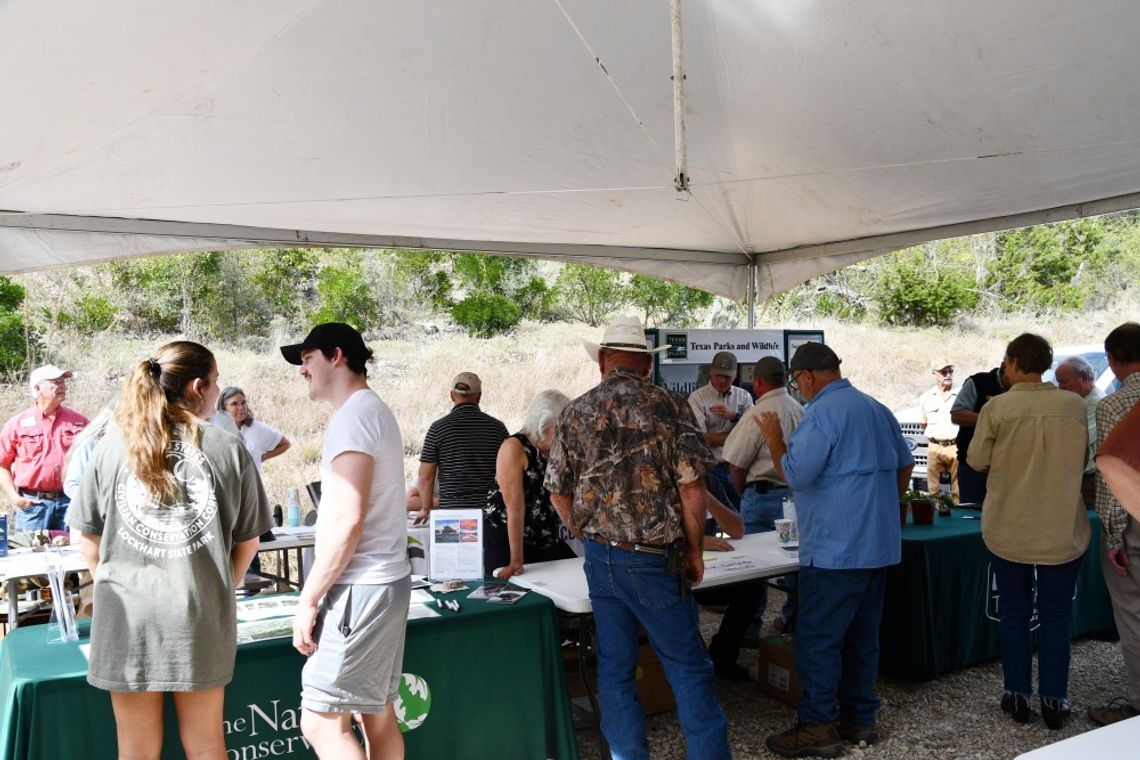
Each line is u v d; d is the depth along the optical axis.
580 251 6.77
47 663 2.50
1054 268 17.83
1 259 4.80
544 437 3.61
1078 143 4.28
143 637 2.18
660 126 4.41
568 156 4.71
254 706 2.63
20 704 2.32
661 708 3.92
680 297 16.17
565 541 3.84
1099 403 3.49
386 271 13.99
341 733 2.38
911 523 4.60
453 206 5.43
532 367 13.41
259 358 12.46
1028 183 4.98
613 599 2.88
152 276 12.50
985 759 3.45
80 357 11.57
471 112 4.14
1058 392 3.65
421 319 13.96
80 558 3.89
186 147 4.12
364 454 2.37
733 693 4.21
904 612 4.22
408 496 5.04
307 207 5.21
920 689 4.21
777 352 7.23
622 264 6.94
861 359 16.84
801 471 3.33
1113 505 3.54
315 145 4.30
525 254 6.60
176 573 2.21
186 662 2.19
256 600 3.21
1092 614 4.94
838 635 3.41
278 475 10.16
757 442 4.80
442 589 3.24
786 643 4.12
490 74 3.83
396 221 5.71
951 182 5.02
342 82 3.75
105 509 2.23
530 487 3.76
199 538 2.24
